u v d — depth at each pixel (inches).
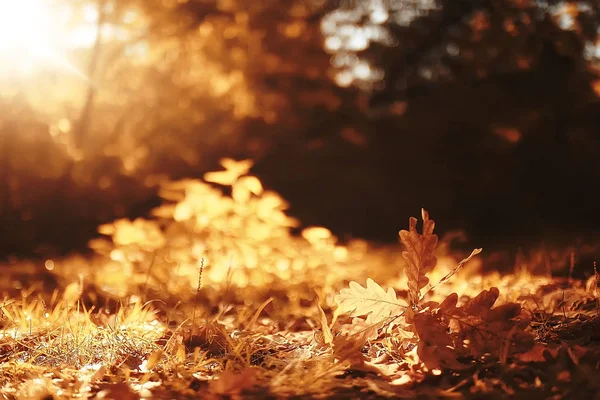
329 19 709.9
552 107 633.0
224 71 649.0
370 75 765.9
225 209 252.4
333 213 713.0
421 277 104.7
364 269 259.0
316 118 733.9
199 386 96.6
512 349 97.5
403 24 698.2
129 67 625.9
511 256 285.0
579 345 108.7
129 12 583.2
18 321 136.3
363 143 733.9
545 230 559.5
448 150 706.2
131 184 603.8
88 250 499.8
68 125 552.1
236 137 704.4
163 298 186.1
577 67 602.9
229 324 141.4
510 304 100.4
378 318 106.0
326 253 243.3
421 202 711.1
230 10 618.5
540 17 524.4
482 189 688.4
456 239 393.4
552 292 154.7
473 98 647.8
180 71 645.3
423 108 703.1
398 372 99.0
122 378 99.5
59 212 558.3
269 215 251.9
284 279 220.1
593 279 146.6
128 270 230.8
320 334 112.7
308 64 679.1
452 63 650.2
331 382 92.5
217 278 209.0
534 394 83.0
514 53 576.1
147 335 125.3
